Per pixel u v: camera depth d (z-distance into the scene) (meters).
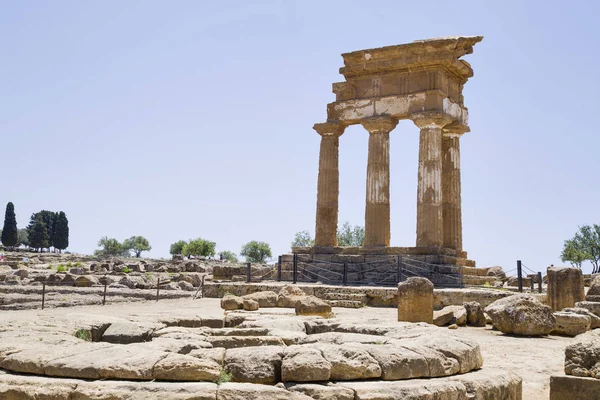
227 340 10.34
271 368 8.06
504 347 15.24
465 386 8.73
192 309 23.06
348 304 25.25
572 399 9.37
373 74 35.50
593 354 9.62
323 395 7.59
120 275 45.28
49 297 27.55
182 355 8.09
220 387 7.48
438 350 9.33
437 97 33.34
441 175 33.56
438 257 31.67
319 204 36.34
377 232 34.25
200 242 106.44
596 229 65.94
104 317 12.34
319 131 36.66
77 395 7.52
